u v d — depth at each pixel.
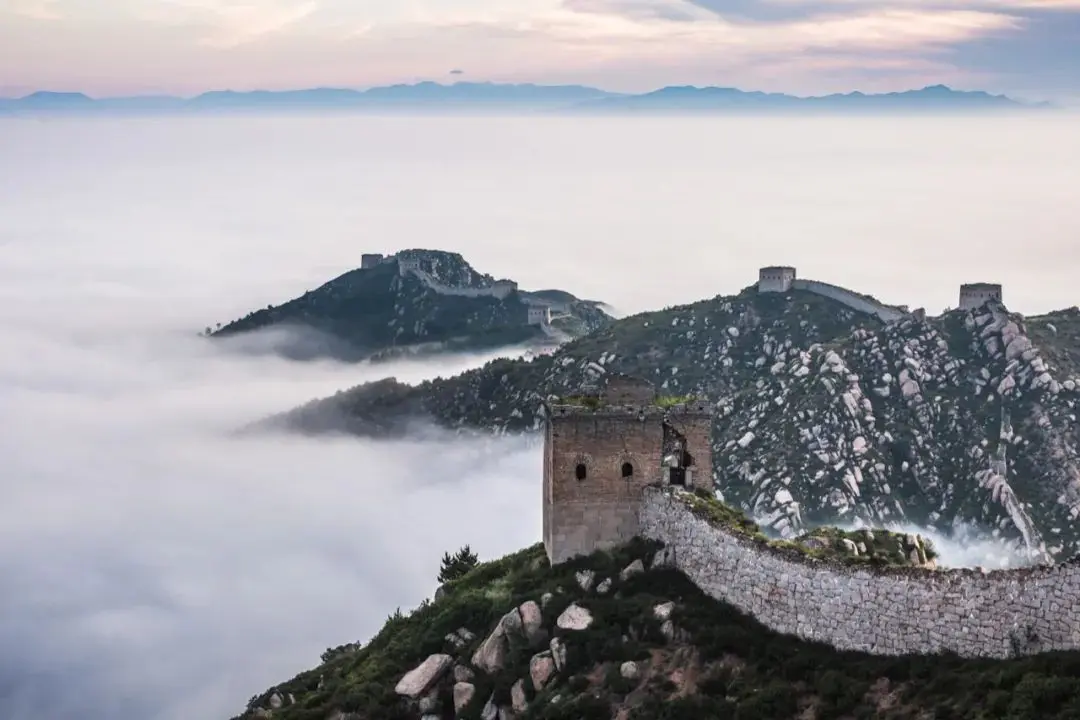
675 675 79.69
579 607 88.19
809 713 71.62
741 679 76.31
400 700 91.12
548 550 97.06
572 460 94.62
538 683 85.00
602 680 81.81
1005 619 67.25
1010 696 63.16
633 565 90.56
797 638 77.62
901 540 94.69
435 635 96.06
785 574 78.81
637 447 94.88
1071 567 64.94
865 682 70.81
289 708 97.62
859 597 74.00
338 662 111.25
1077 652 63.97
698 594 85.94
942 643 69.81
